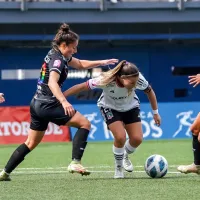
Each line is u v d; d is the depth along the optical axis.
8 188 21.45
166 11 85.25
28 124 59.19
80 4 84.25
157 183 22.44
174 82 90.19
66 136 59.34
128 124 25.39
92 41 88.44
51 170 29.69
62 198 18.75
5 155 43.50
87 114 60.06
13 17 83.44
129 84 23.34
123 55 89.50
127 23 85.62
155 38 86.25
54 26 85.12
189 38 86.56
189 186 21.48
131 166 27.16
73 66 24.28
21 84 88.94
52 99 22.64
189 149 47.16
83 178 24.81
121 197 18.81
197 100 90.25
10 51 88.19
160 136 60.53
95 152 44.59
